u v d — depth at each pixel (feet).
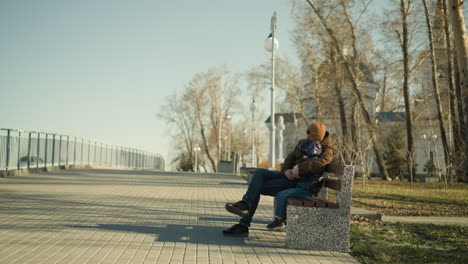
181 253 15.76
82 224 21.03
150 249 16.24
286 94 108.99
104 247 16.29
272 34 61.77
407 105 82.69
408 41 82.89
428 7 78.18
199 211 27.43
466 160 48.32
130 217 23.90
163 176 68.64
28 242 16.69
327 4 84.94
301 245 17.33
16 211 24.54
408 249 17.19
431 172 87.40
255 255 15.89
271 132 62.64
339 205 17.38
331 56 92.22
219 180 62.85
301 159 19.57
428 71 88.53
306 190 18.86
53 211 25.05
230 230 19.40
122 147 119.65
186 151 196.44
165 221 22.97
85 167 89.76
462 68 45.06
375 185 59.93
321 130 19.33
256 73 109.29
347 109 96.58
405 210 30.40
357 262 15.46
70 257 14.60
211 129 183.73
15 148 56.70
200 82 180.65
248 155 224.12
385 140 109.29
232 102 181.37
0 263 13.50
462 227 23.67
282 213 19.01
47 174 60.39
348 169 17.42
